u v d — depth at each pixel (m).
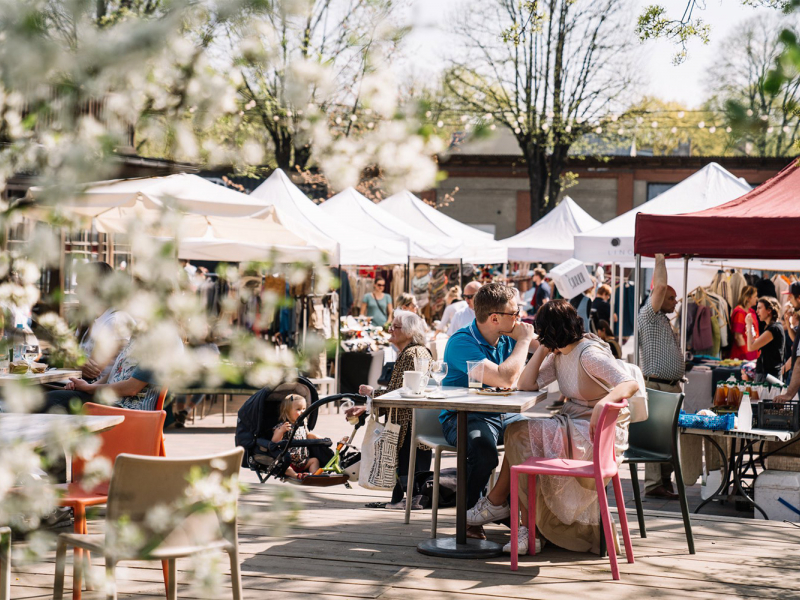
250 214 8.12
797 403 6.27
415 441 5.69
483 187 32.47
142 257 1.65
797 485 6.17
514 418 5.42
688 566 4.78
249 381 1.73
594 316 14.16
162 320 1.64
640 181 32.09
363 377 12.11
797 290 9.34
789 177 7.45
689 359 10.33
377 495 6.68
